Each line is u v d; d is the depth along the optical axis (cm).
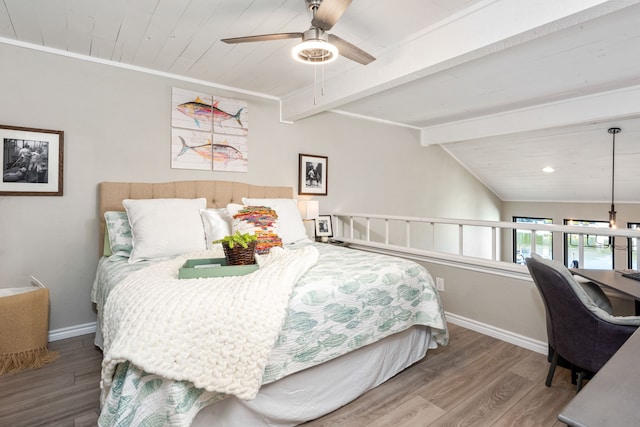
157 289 151
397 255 363
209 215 271
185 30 235
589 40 236
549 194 608
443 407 187
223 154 344
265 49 263
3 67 245
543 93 349
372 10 206
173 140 315
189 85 323
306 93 346
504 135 476
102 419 129
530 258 203
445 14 210
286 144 391
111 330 149
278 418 164
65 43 254
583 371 192
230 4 203
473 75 303
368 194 471
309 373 175
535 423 173
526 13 179
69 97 269
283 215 315
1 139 244
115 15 215
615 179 499
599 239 579
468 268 301
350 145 449
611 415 55
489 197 657
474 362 239
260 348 142
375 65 269
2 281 248
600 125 396
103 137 283
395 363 220
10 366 221
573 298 174
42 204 261
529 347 259
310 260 205
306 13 213
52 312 268
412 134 517
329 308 176
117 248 251
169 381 129
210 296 145
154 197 301
